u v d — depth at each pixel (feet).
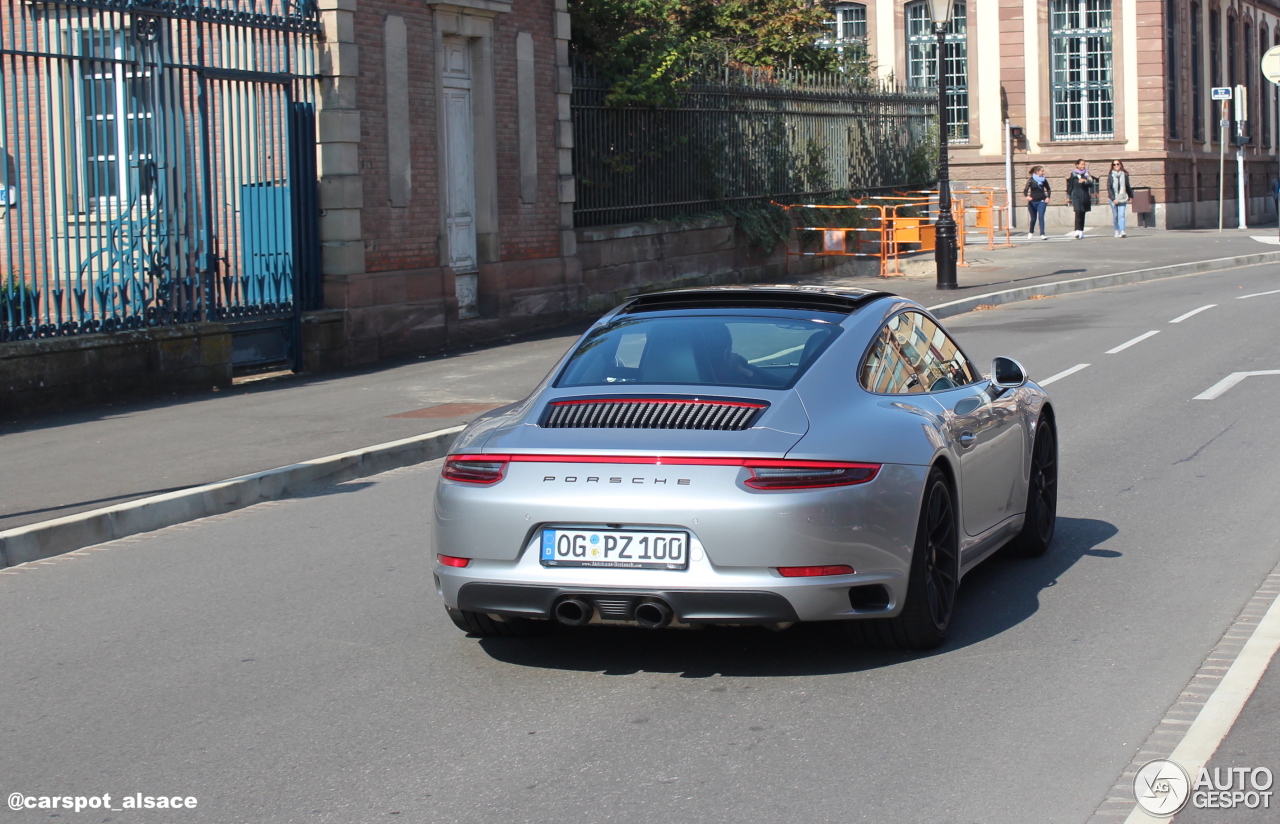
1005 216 132.57
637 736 16.58
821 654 19.53
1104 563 24.12
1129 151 136.46
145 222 48.47
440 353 59.88
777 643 20.13
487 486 18.30
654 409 18.58
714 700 17.80
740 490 17.29
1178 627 20.17
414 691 18.67
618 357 20.26
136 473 34.17
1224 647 19.16
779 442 17.65
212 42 50.65
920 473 18.56
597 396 19.13
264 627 22.18
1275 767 14.84
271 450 36.91
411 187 59.67
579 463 17.92
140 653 21.08
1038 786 14.61
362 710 17.98
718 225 81.41
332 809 14.79
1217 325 58.95
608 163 73.92
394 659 20.17
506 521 18.01
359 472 35.65
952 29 139.95
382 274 58.03
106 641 21.83
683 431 17.99
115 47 47.37
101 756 16.72
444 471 19.16
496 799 14.84
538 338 64.03
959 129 140.67
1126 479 30.96
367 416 42.57
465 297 63.98
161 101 48.34
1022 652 19.30
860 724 16.70
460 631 21.54
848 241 92.68
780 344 19.84
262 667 20.07
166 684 19.48
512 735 16.80
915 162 106.73
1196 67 149.69
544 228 68.28
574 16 72.90
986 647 19.60
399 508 31.50
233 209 51.75
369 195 57.47
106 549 28.60
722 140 83.05
